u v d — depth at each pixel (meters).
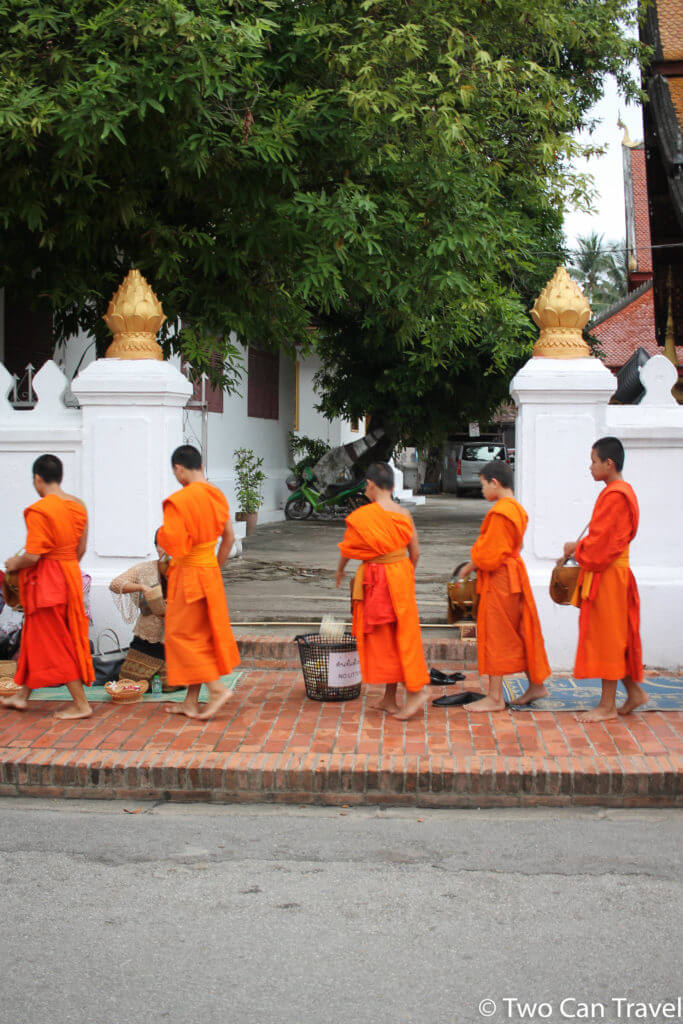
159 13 6.96
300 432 24.53
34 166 7.99
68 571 6.09
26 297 9.90
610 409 7.40
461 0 8.50
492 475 6.22
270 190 8.65
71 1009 3.24
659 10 12.38
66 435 7.68
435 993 3.35
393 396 18.97
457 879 4.28
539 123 9.31
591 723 6.07
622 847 4.65
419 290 9.43
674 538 7.36
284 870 4.39
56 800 5.36
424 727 6.01
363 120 8.11
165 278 9.27
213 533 6.09
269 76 8.66
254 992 3.35
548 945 3.68
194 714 6.21
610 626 5.99
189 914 3.95
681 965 3.54
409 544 6.19
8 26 7.59
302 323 11.02
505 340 13.62
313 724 6.08
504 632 6.25
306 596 9.73
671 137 10.33
